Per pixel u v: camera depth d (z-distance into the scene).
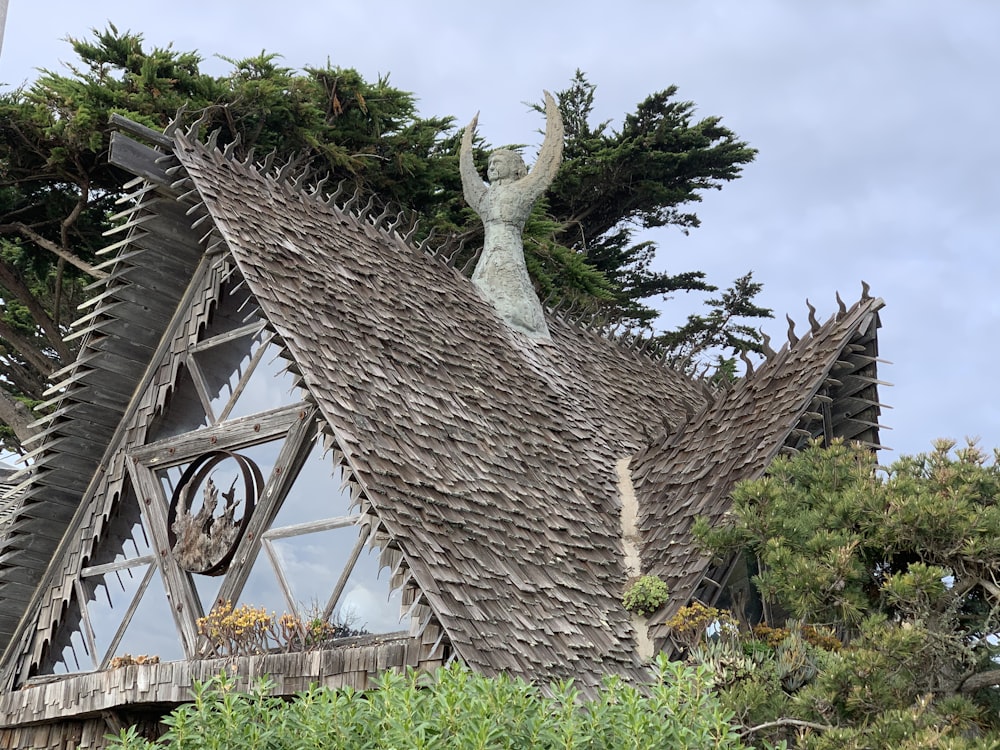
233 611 11.61
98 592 13.77
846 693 9.15
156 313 14.06
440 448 11.87
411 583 10.04
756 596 13.14
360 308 13.16
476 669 9.46
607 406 15.84
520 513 11.95
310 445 12.30
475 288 16.30
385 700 8.07
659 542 12.69
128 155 13.09
